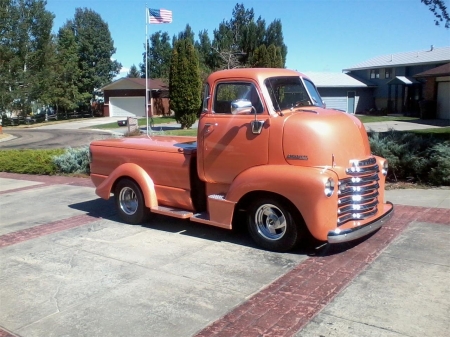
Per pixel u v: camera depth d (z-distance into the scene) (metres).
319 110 5.86
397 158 9.20
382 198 6.06
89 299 4.58
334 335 3.68
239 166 5.80
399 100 39.44
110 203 8.85
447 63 33.47
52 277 5.18
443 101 30.77
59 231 7.00
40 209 8.57
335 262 5.23
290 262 5.30
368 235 6.10
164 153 6.71
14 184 11.55
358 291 4.45
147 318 4.14
